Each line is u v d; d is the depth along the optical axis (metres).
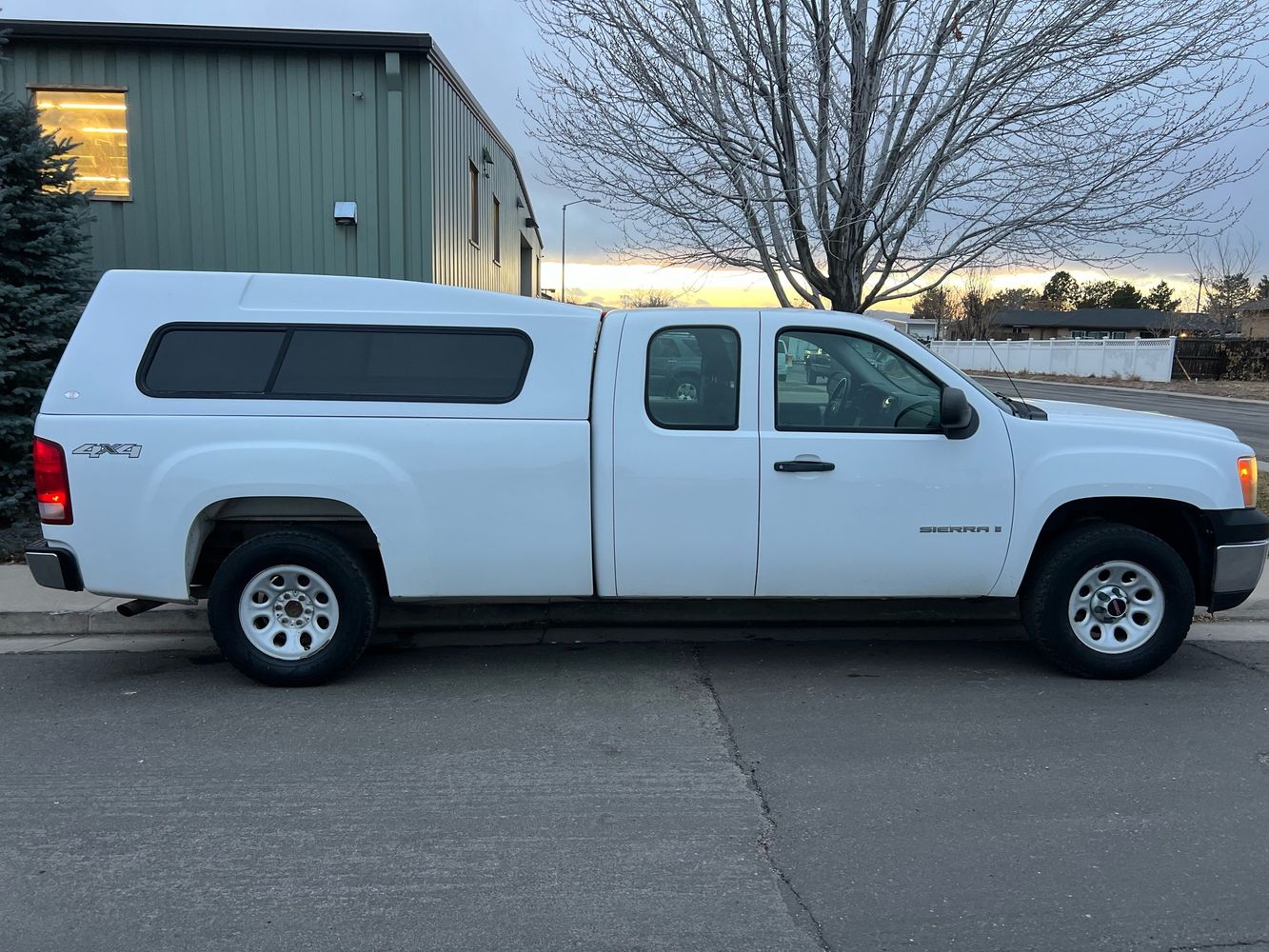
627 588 4.92
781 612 6.11
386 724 4.50
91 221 9.42
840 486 4.80
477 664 5.40
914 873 3.17
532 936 2.83
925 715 4.58
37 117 8.78
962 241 7.77
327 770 3.99
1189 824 3.49
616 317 4.90
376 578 5.25
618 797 3.74
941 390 4.86
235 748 4.23
